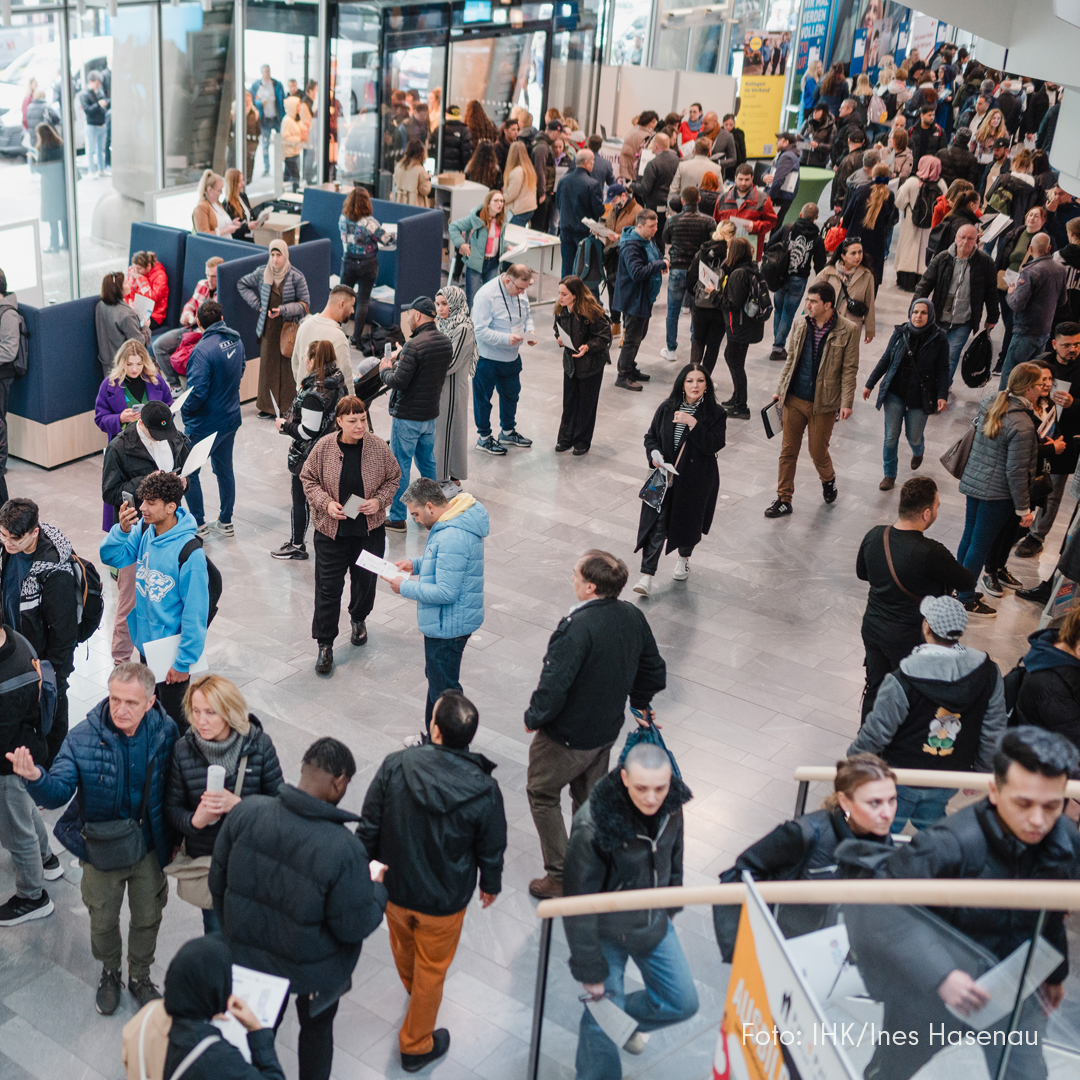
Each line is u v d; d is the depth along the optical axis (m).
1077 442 8.13
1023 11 7.43
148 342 10.12
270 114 14.91
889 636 5.70
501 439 10.04
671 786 3.80
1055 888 2.84
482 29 15.90
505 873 5.20
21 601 5.10
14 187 12.25
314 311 11.73
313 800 3.59
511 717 6.38
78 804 4.20
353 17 14.80
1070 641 4.73
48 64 12.09
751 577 8.15
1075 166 7.59
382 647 7.09
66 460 9.32
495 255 12.61
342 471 6.42
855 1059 2.96
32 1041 4.26
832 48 25.06
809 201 18.05
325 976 3.65
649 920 3.11
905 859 3.25
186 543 5.32
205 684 4.01
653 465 7.47
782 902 2.93
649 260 11.03
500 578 7.89
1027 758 3.08
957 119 21.47
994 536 7.56
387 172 15.55
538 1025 3.46
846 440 10.63
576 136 16.44
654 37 22.28
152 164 13.59
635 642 4.79
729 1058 2.94
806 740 6.34
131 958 4.39
